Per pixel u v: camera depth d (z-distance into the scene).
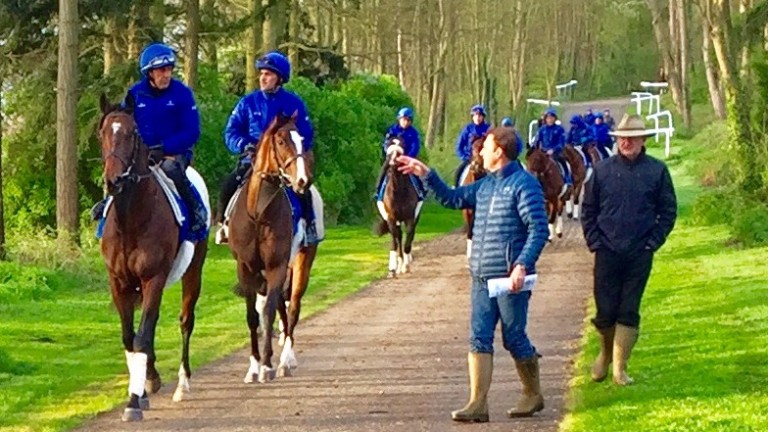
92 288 19.36
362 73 41.41
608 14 85.62
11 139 30.20
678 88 55.75
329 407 9.80
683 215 28.30
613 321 9.95
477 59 57.03
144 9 27.78
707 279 16.98
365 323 15.10
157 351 13.04
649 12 85.44
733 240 21.78
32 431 9.03
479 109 22.17
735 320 13.09
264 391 10.61
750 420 8.24
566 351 12.29
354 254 25.02
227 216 11.31
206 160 28.08
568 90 82.50
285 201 10.98
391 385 10.75
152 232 9.55
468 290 18.61
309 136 11.56
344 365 11.96
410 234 21.28
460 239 28.36
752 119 23.47
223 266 22.33
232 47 37.69
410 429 8.86
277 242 10.84
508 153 8.88
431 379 11.01
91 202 30.22
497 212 8.81
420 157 38.88
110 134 9.21
